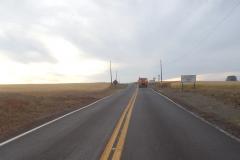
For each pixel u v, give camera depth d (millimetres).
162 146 10898
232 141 11812
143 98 40312
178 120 18031
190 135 13070
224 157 9406
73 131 14367
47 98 36688
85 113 22609
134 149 10438
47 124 17016
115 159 9156
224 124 16375
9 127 17141
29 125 16953
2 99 27531
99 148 10688
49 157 9547
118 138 12391
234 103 29734
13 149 10742
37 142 11906
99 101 36438
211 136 12844
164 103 31422
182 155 9648
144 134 13281
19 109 24328
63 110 26609
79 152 10133
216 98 37562
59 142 11820
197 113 21906
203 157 9406
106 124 16484
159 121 17578
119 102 33469
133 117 19469
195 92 52906
